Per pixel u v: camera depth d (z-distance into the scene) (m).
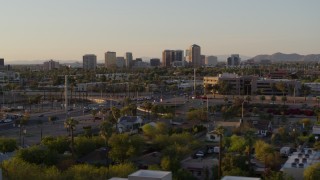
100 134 149.75
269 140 172.62
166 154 133.25
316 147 144.12
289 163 119.94
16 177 102.88
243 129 177.38
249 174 117.75
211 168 126.06
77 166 112.06
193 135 174.38
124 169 109.56
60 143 138.62
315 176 106.81
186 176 109.62
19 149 130.12
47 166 116.50
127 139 136.62
